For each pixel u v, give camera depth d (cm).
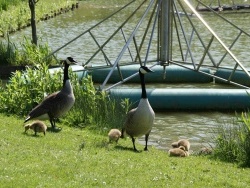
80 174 1006
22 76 1891
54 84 1677
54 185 935
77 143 1305
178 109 1938
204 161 1224
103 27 3978
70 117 1575
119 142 1417
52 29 3903
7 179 951
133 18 4434
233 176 1084
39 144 1243
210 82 2402
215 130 1681
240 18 4403
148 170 1070
